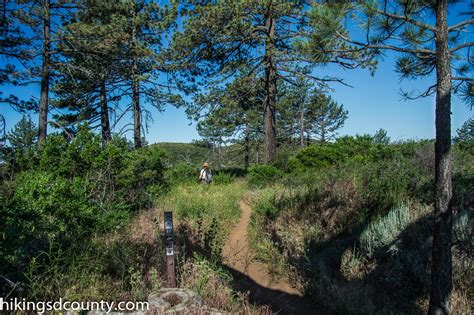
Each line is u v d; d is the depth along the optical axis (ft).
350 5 14.62
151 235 23.53
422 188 26.61
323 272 20.26
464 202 22.20
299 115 162.61
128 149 40.60
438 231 13.53
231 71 64.49
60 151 30.94
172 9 63.10
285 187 43.01
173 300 13.23
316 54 16.06
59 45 60.85
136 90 78.23
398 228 21.17
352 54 17.87
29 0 55.67
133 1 73.15
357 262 20.35
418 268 17.72
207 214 33.68
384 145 55.42
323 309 17.75
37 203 20.33
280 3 54.39
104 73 71.77
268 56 60.85
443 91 13.57
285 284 20.97
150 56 70.95
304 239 25.52
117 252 17.71
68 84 74.49
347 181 33.35
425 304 16.43
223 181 60.95
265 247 25.31
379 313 16.06
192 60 63.26
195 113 67.36
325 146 61.52
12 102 60.08
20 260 13.48
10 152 30.68
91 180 30.14
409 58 18.25
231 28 55.83
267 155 68.74
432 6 15.15
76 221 22.03
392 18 16.05
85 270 15.39
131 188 34.27
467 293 16.07
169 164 65.31
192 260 19.86
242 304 16.28
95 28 59.82
